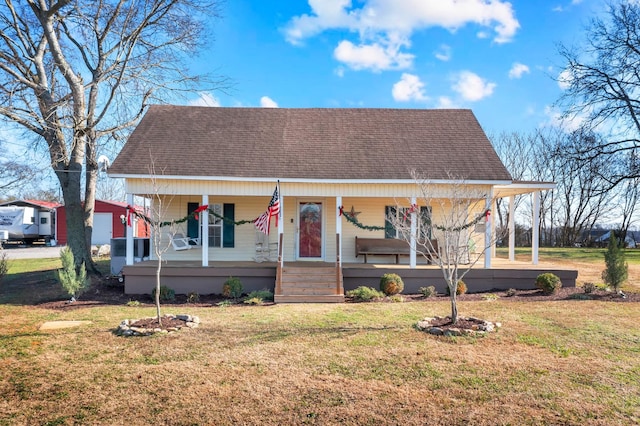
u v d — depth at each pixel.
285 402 5.26
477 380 5.90
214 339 7.84
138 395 5.48
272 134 15.72
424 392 5.53
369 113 17.41
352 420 4.83
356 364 6.52
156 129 15.51
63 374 6.18
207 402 5.27
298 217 15.80
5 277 16.48
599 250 29.58
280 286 12.39
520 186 14.62
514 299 12.03
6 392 5.59
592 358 6.80
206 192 13.48
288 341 7.69
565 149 26.78
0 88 14.22
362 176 13.35
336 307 10.97
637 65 22.86
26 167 15.74
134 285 13.16
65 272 11.87
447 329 8.14
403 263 15.21
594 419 4.85
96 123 15.21
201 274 13.28
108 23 15.80
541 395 5.45
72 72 14.72
